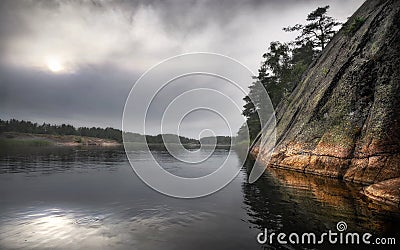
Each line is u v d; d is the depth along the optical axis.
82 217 6.89
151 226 6.15
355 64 15.36
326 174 13.77
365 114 13.09
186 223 6.37
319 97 17.45
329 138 14.63
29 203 8.45
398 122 10.91
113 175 15.18
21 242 5.23
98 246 5.03
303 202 8.36
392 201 7.88
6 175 15.23
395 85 11.91
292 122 20.70
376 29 15.31
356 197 8.88
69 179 13.68
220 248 4.90
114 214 7.17
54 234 5.64
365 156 11.70
